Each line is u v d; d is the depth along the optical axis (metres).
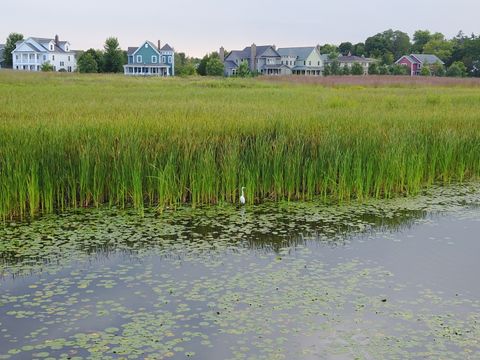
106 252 9.34
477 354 6.14
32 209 11.46
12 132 13.02
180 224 11.05
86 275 8.31
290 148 13.59
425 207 12.68
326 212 12.16
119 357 6.00
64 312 7.06
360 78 64.75
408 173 14.03
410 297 7.61
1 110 18.73
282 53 116.75
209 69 91.31
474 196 13.83
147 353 6.09
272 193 13.41
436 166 15.79
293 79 61.88
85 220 11.21
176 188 12.45
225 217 11.64
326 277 8.32
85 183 12.12
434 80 60.44
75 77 56.69
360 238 10.28
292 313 7.09
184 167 12.62
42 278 8.18
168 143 13.20
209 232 10.55
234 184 12.83
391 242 10.05
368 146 13.93
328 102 24.62
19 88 35.56
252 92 35.41
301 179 13.74
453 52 131.12
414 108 23.41
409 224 11.25
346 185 13.33
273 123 15.73
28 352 6.08
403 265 8.84
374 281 8.17
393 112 20.62
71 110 19.16
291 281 8.16
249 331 6.62
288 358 6.02
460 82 57.38
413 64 122.12
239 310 7.17
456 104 26.66
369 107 23.47
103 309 7.16
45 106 20.80
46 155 11.83
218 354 6.09
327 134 14.46
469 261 9.05
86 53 90.62
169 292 7.71
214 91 36.25
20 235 10.19
